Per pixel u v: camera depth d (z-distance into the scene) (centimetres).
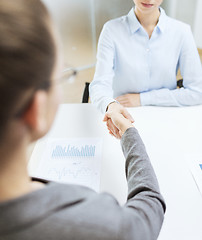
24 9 22
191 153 86
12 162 26
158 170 80
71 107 117
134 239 32
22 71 22
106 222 29
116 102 106
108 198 33
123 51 127
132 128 67
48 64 24
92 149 91
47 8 25
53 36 25
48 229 26
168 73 132
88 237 28
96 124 104
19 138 25
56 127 104
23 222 25
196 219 65
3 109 22
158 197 45
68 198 29
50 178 79
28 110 24
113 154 87
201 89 122
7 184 26
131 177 52
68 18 275
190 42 125
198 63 127
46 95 26
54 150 91
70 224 27
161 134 96
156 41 124
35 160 88
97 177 79
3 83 21
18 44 21
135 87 136
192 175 78
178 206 68
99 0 276
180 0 317
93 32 296
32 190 28
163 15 120
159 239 61
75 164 84
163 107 114
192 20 340
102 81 123
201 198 70
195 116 106
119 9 286
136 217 35
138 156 57
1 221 24
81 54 304
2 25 21
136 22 119
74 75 34
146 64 129
